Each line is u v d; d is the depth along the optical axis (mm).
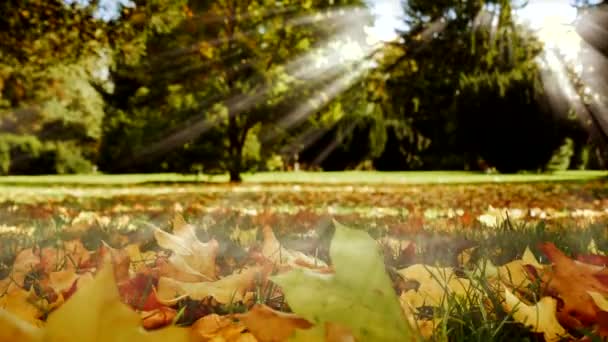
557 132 20984
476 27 21594
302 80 18000
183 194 10820
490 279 1359
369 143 28062
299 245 2416
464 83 21297
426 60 23672
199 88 17516
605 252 2059
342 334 512
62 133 31297
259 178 21234
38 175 29859
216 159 17844
